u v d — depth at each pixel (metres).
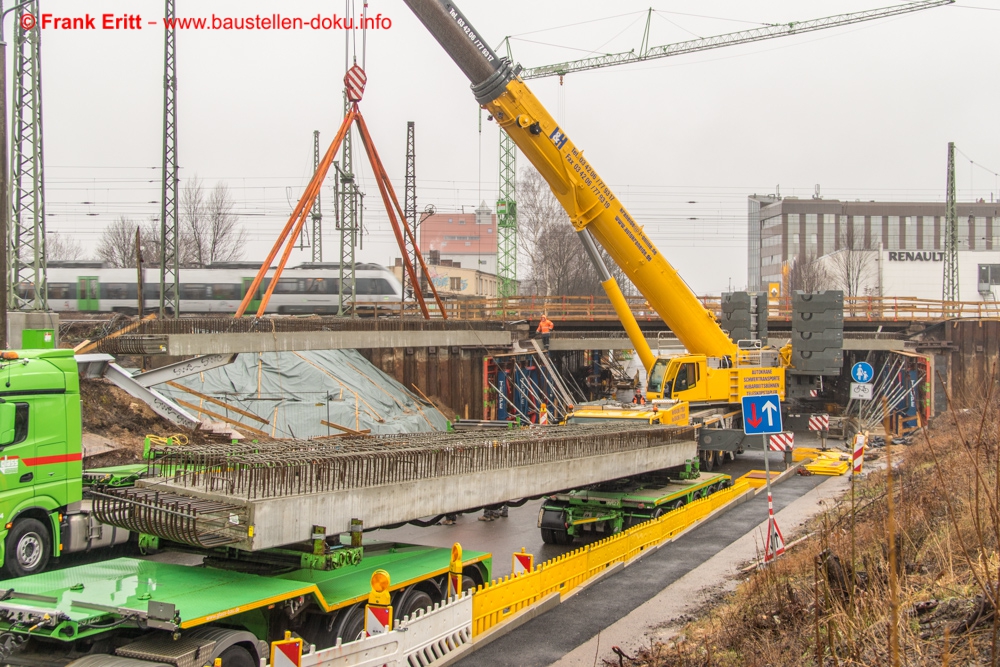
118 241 63.34
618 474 17.39
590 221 26.08
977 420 16.28
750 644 9.75
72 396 13.59
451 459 12.78
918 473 15.59
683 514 18.45
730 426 29.45
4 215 16.36
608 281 27.30
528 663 10.51
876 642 7.72
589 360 59.12
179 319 23.47
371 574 10.95
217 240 61.94
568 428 18.55
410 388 40.00
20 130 24.58
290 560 10.53
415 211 55.56
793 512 20.19
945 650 6.88
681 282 27.39
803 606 10.34
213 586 9.27
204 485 10.82
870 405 41.16
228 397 29.20
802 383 30.89
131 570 9.89
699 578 14.39
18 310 24.61
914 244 116.25
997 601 6.54
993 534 10.05
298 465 10.37
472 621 11.20
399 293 48.34
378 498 11.30
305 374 32.50
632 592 13.61
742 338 32.56
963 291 78.69
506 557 18.03
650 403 24.38
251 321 25.06
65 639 7.93
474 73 24.02
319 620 9.97
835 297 29.72
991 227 117.44
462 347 41.16
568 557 13.80
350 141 38.50
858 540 12.35
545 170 25.36
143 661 7.86
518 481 14.18
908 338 46.41
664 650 10.48
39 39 24.73
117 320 24.72
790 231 115.38
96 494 10.65
